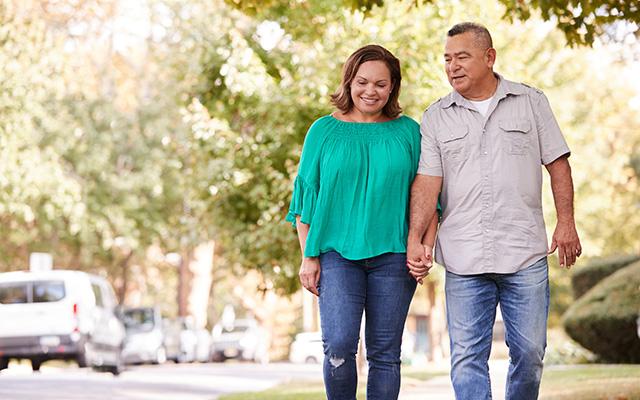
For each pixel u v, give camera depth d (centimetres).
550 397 1231
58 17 4297
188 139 2158
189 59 2092
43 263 2922
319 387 1752
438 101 686
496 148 672
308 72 1958
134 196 4247
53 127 3912
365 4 1151
